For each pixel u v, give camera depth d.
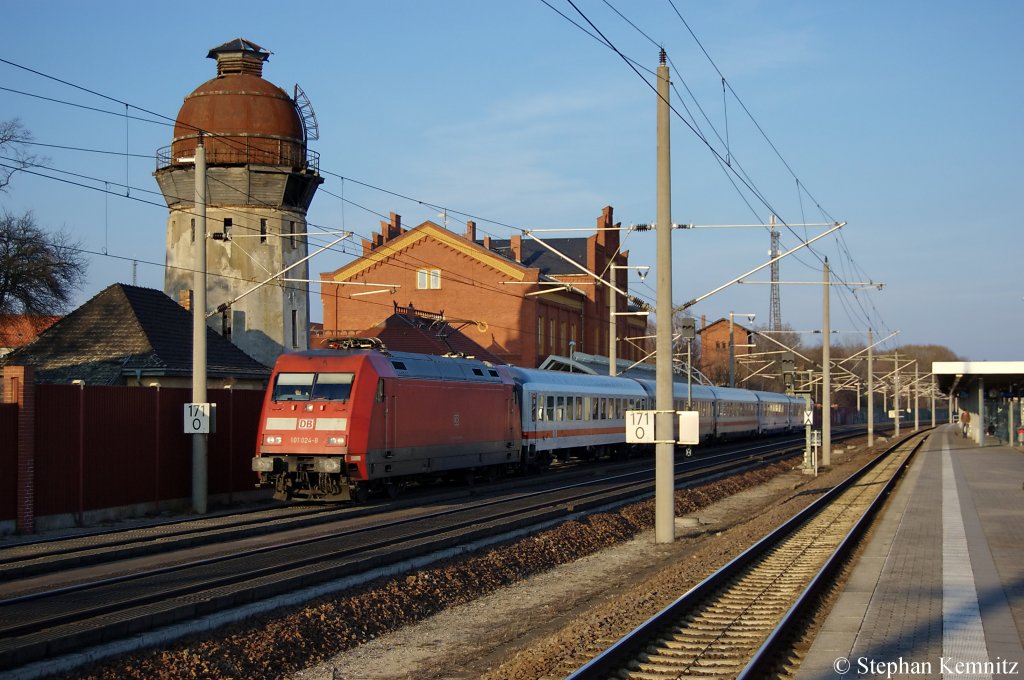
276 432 24.94
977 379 61.69
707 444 57.88
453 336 59.31
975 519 21.47
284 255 44.16
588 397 41.88
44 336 32.59
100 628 10.55
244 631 11.59
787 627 10.82
